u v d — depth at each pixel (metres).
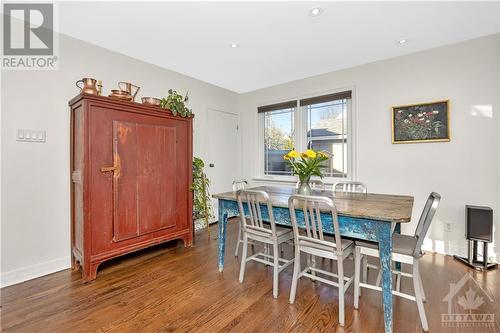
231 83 4.14
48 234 2.34
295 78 3.89
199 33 2.47
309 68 3.45
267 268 2.46
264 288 2.07
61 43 2.44
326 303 1.84
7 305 1.82
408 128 2.99
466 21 2.27
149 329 1.57
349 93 3.45
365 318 1.66
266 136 4.52
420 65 2.90
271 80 3.99
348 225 1.67
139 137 2.54
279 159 4.35
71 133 2.42
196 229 3.83
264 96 4.41
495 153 2.51
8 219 2.12
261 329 1.56
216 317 1.69
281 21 2.26
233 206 2.33
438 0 1.96
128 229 2.46
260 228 2.07
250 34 2.50
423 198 2.91
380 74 3.18
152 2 1.97
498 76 2.48
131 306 1.82
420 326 1.57
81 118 2.19
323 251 1.75
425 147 2.89
